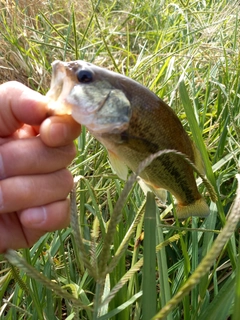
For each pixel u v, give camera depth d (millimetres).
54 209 171
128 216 244
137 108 186
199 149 205
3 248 184
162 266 183
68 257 253
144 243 160
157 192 206
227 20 489
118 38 573
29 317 210
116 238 217
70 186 178
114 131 184
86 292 233
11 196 162
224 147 314
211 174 210
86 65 183
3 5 567
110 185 288
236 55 401
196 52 413
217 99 351
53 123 169
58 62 188
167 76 382
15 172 167
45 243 248
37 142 171
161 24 599
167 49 489
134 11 650
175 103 365
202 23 489
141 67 402
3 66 448
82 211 259
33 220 168
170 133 192
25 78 447
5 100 181
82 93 179
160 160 194
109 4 743
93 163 334
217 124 318
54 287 122
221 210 215
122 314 190
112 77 185
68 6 611
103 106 181
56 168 174
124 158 197
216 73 396
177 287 218
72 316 199
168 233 253
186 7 496
